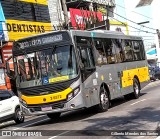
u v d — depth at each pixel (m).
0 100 18.78
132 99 22.17
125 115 15.35
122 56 20.92
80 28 38.88
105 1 50.53
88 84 16.19
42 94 15.43
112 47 19.70
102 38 18.61
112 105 20.02
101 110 17.47
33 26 31.02
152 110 16.08
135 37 23.56
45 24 32.81
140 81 23.16
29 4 31.30
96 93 16.97
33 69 15.70
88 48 16.80
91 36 17.39
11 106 19.31
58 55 15.55
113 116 15.47
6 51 27.75
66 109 15.24
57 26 33.91
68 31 15.59
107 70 18.50
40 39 15.76
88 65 16.45
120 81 20.02
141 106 17.98
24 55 15.93
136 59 23.11
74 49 15.49
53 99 15.32
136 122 13.32
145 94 24.75
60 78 15.32
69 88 15.24
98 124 13.73
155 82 39.78
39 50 15.71
